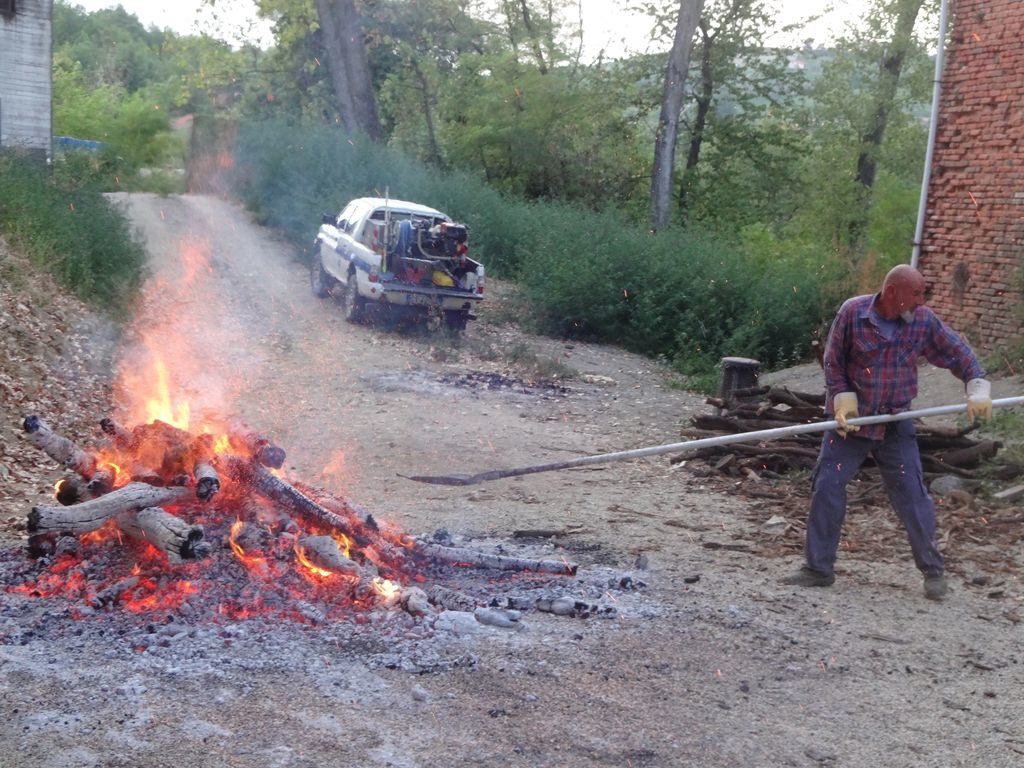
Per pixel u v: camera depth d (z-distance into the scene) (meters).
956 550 6.86
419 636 4.78
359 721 3.89
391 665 4.43
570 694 4.29
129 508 5.28
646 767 3.70
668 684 4.47
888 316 5.79
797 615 5.53
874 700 4.45
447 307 17.17
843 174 34.28
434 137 39.12
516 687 4.32
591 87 35.12
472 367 15.53
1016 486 8.11
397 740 3.77
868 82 33.22
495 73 34.59
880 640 5.20
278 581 5.18
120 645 4.41
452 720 3.96
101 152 28.95
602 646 4.86
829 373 5.94
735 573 6.30
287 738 3.70
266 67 41.31
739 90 34.97
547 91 33.19
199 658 4.34
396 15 38.25
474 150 34.03
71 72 51.25
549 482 8.88
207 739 3.65
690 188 35.56
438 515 7.51
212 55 40.03
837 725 4.18
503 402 13.27
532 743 3.82
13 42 22.27
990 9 13.73
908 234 29.36
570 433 11.62
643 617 5.32
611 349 19.06
